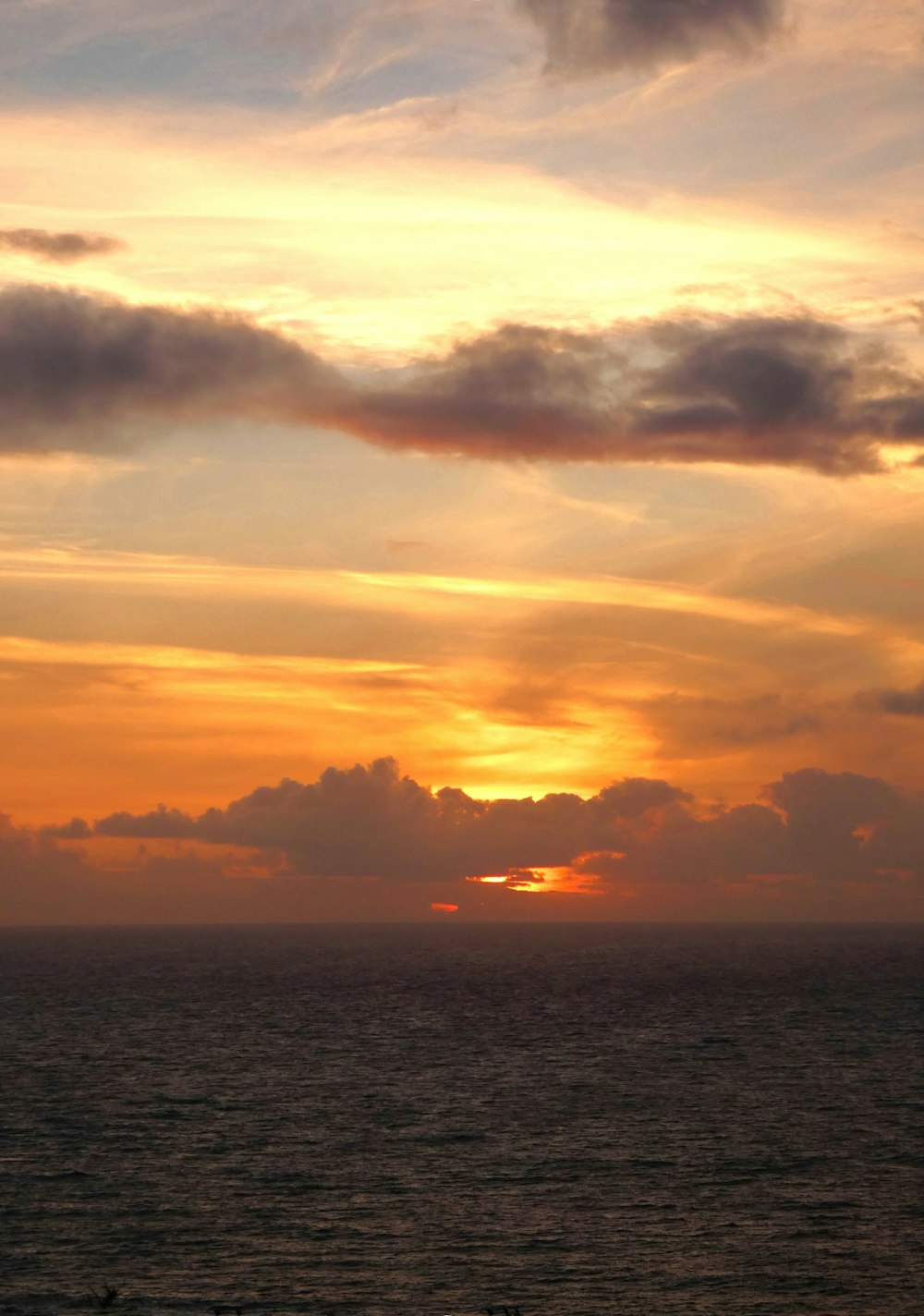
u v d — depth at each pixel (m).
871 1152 88.56
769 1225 70.81
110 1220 71.69
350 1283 61.78
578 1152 88.69
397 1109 105.56
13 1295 59.88
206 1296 60.03
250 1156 87.38
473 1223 71.38
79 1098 110.06
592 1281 62.09
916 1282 62.12
